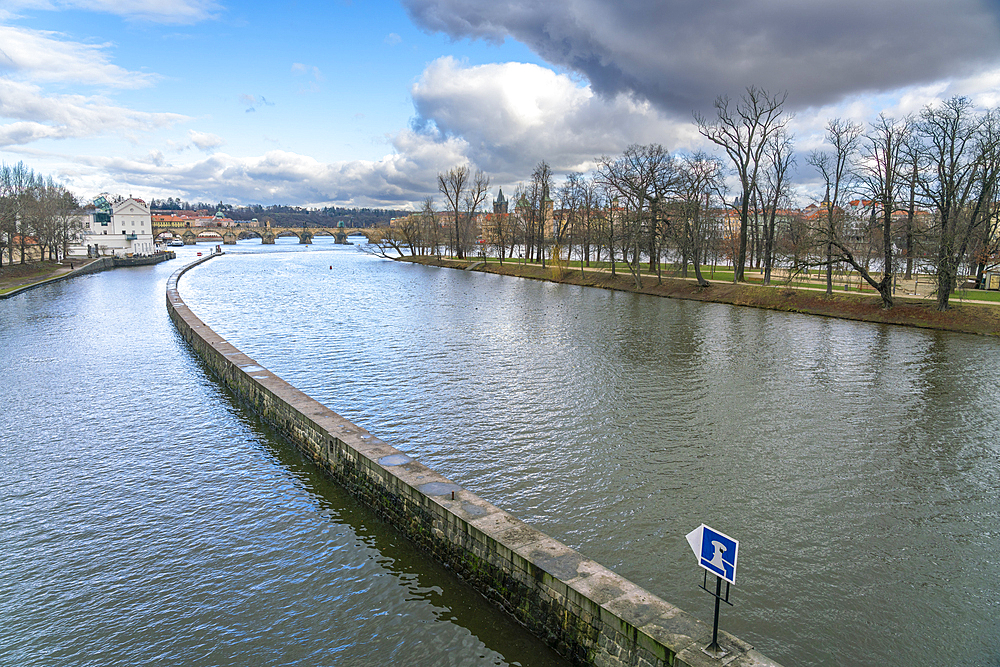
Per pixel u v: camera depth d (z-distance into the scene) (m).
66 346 51.25
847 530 21.52
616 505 23.05
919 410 34.06
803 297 72.25
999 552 20.25
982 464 27.05
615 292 94.06
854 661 15.38
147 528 21.47
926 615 17.09
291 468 26.53
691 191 88.38
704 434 30.34
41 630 16.28
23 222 126.75
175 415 33.38
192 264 146.25
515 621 16.28
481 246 160.12
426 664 15.11
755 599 17.69
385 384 38.56
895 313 62.72
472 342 52.19
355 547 20.31
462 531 18.00
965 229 64.75
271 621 16.69
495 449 28.19
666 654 12.43
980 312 58.34
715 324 62.12
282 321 62.94
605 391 37.38
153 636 16.09
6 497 23.66
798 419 32.56
